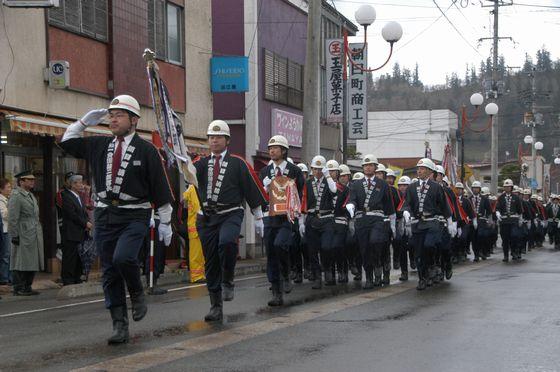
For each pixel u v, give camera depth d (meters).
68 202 14.51
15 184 16.09
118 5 18.91
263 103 27.22
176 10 22.17
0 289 14.23
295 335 8.47
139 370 6.75
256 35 26.44
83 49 17.64
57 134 15.66
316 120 21.31
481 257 24.62
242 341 8.10
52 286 15.17
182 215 16.67
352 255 16.19
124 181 7.79
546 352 7.62
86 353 7.53
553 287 13.65
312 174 14.83
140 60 19.89
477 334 8.59
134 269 7.83
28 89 15.70
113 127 7.83
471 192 24.91
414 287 14.27
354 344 7.98
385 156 70.75
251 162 26.25
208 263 9.47
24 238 13.47
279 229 11.23
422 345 7.94
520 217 23.67
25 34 15.66
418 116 70.19
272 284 11.23
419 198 14.08
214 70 23.66
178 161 9.17
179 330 8.84
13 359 7.32
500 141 86.56
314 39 21.25
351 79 29.97
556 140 89.62
